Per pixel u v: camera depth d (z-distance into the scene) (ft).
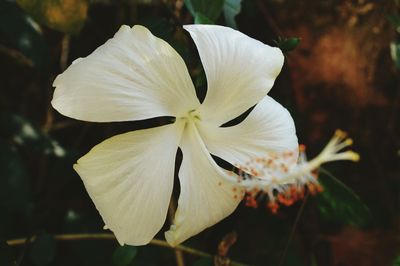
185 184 0.98
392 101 1.56
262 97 0.98
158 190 0.96
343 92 1.52
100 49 0.91
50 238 1.21
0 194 1.34
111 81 0.91
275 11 1.49
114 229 0.93
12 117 1.41
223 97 0.98
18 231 1.36
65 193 1.49
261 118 1.01
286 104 1.42
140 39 0.93
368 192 1.59
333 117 1.54
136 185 0.95
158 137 0.98
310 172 0.95
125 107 0.91
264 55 0.98
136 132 0.96
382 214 1.57
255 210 1.44
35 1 1.16
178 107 0.98
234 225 1.32
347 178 1.59
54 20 1.17
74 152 1.46
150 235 0.96
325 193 1.24
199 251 1.28
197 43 0.95
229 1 1.17
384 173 1.61
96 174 0.93
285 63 1.13
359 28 1.50
